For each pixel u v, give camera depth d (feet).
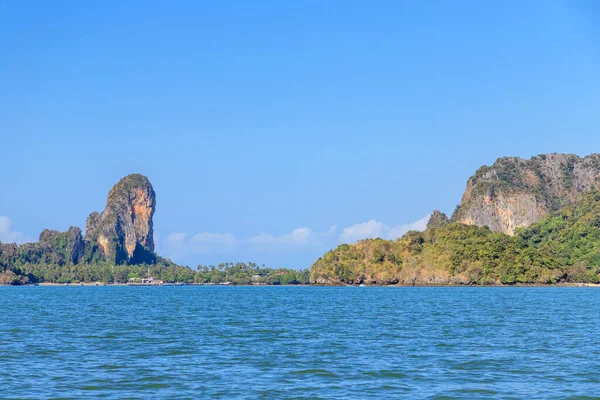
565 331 241.35
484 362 163.84
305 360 167.22
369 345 197.88
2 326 259.19
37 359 166.91
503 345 197.47
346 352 182.09
